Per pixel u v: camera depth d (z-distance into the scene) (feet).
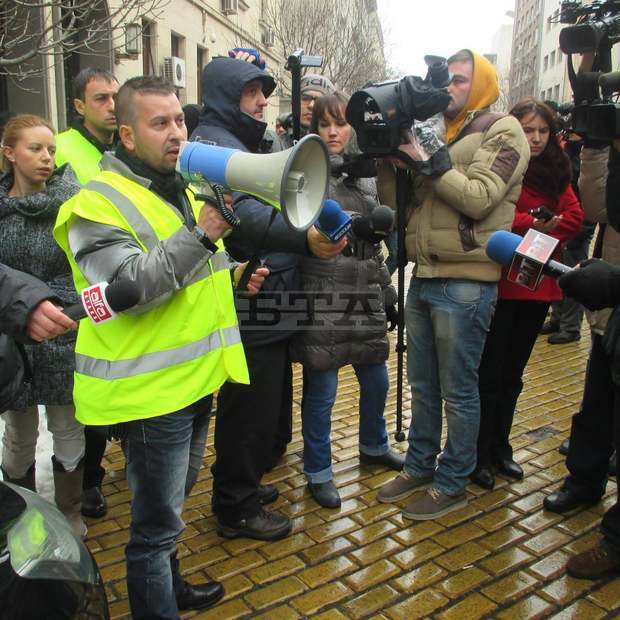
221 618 7.55
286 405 11.18
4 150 8.50
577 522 9.49
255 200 7.52
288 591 8.01
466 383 9.35
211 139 8.27
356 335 9.84
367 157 8.71
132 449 6.42
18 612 4.36
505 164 8.50
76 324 5.65
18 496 5.47
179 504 6.65
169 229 6.31
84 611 4.77
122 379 6.17
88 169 10.23
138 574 6.56
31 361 8.36
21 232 8.45
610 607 7.70
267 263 8.52
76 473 8.89
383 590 8.02
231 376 6.70
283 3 52.70
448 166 8.54
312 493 10.19
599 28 7.36
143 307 5.82
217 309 6.62
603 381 9.21
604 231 9.40
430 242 9.00
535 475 10.91
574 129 7.56
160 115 6.12
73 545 5.20
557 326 19.83
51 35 16.88
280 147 10.59
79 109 10.50
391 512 9.80
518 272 6.69
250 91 8.55
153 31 35.47
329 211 6.75
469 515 9.66
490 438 10.50
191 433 6.72
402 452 11.88
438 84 8.01
